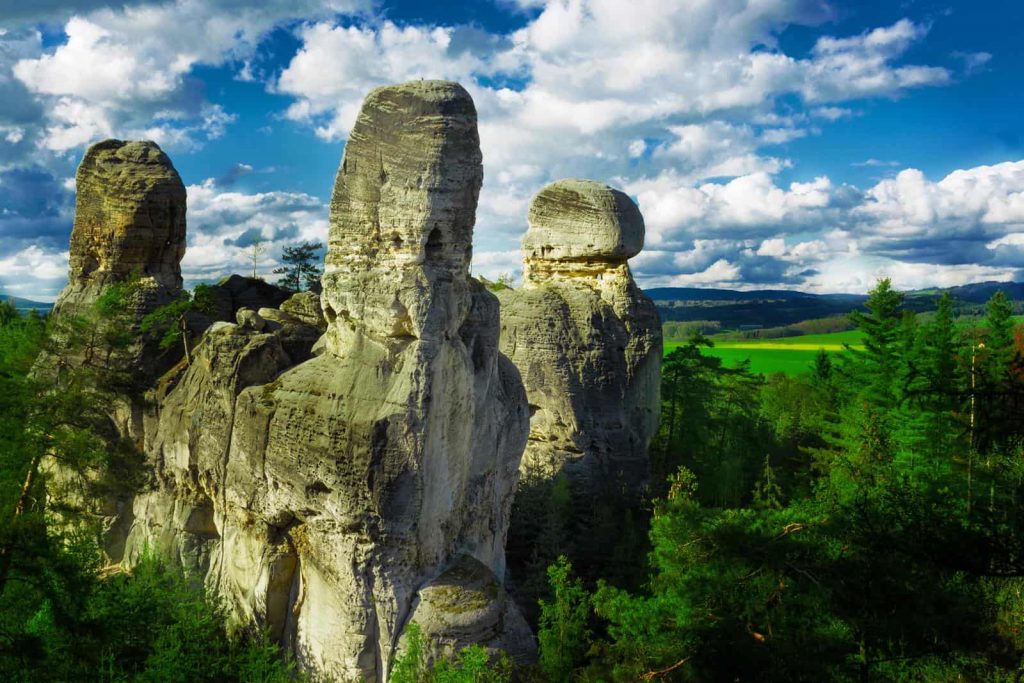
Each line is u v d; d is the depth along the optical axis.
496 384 31.31
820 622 18.98
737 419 59.50
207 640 26.73
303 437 26.33
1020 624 21.44
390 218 25.84
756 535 19.34
